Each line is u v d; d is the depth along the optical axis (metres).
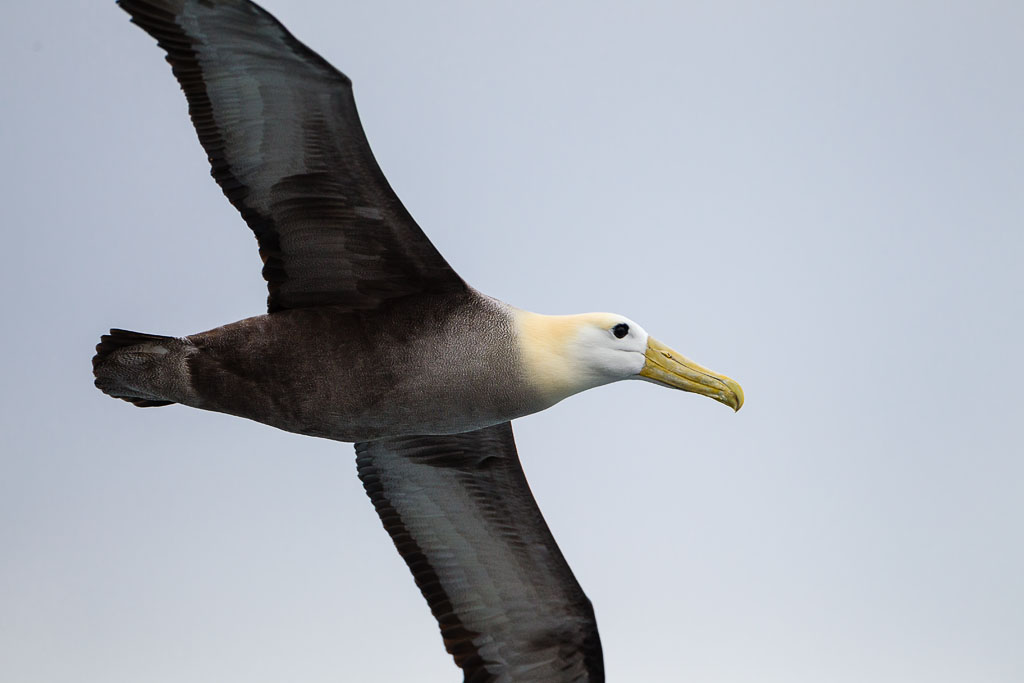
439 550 16.64
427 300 14.02
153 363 13.59
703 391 14.78
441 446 16.17
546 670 16.31
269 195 13.44
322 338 13.77
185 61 12.68
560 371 14.37
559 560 16.23
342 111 12.66
